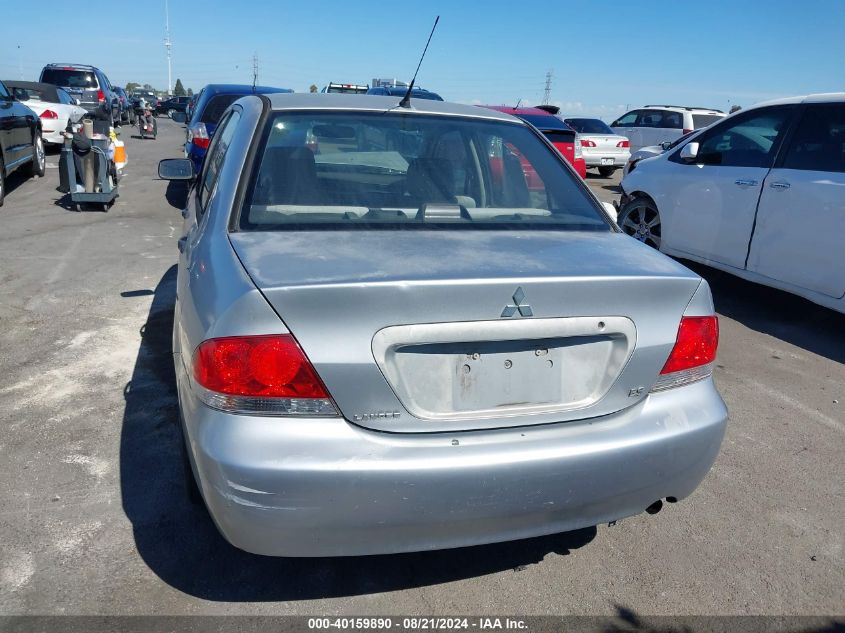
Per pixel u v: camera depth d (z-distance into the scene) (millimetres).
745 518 2947
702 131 6250
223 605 2316
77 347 4406
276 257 2092
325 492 1879
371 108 2959
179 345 2486
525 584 2498
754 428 3768
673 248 6395
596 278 2059
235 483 1867
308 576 2480
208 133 8875
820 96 5242
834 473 3330
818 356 4883
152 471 3055
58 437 3316
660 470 2197
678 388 2281
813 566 2658
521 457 2012
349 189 2592
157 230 7867
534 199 2857
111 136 10070
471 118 3088
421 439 1979
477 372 2025
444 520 1986
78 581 2381
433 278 1924
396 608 2350
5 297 5312
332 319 1869
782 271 5289
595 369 2158
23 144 10094
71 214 8555
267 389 1875
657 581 2543
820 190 4949
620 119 17766
